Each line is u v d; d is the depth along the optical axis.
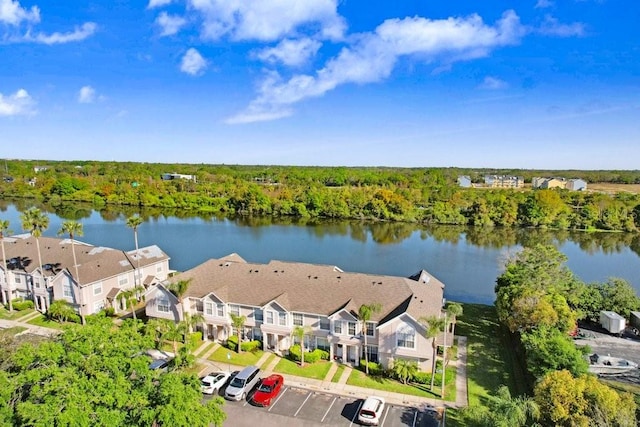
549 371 34.94
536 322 44.03
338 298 47.25
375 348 44.50
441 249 106.00
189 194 176.50
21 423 21.45
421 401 38.09
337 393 39.31
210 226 134.00
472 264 91.25
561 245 116.31
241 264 55.75
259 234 122.25
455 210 143.12
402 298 46.69
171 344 48.22
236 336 49.03
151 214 156.88
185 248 102.56
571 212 141.25
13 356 25.31
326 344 46.38
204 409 24.64
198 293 50.91
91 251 66.00
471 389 40.00
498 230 134.88
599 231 132.88
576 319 53.38
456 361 45.34
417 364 42.84
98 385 22.91
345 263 91.25
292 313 46.47
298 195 159.12
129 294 57.50
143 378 25.94
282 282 50.72
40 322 56.19
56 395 21.66
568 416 29.33
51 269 61.00
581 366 36.47
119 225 131.12
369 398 36.50
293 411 36.44
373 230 132.12
